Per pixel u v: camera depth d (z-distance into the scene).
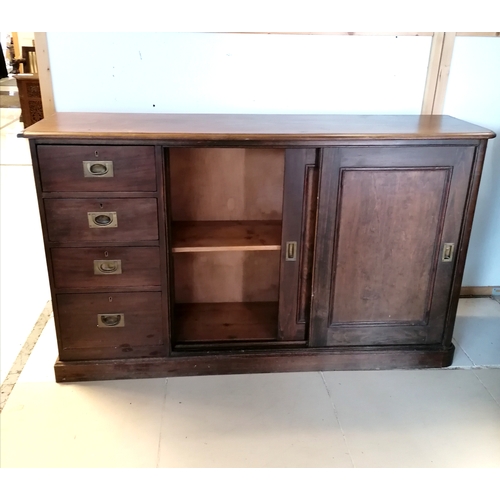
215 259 2.17
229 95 2.02
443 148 1.68
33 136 1.53
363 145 1.65
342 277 1.84
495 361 2.05
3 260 2.88
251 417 1.72
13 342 2.10
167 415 1.72
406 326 1.94
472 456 1.57
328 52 1.98
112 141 1.57
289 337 1.95
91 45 1.89
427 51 2.03
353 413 1.75
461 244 1.82
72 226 1.67
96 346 1.85
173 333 1.92
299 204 1.74
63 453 1.54
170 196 1.85
